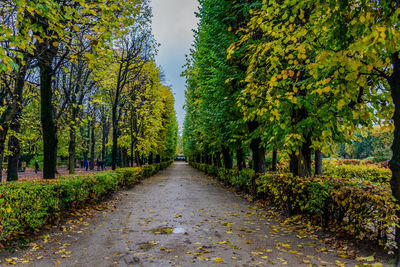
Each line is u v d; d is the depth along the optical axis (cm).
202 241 512
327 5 356
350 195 469
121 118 2020
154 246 484
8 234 446
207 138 1862
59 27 506
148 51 1609
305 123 616
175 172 3478
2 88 1067
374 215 424
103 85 1491
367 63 397
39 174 2717
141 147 2427
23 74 802
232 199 1093
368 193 443
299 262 395
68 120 1348
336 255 422
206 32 1329
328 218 550
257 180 972
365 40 308
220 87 1069
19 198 479
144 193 1302
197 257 423
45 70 789
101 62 650
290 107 647
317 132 661
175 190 1434
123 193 1267
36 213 524
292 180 691
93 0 590
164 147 3572
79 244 496
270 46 465
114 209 870
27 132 1441
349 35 396
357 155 4791
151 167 2538
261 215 762
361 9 346
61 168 3953
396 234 385
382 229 411
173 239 528
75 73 1375
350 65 348
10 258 409
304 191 635
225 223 661
